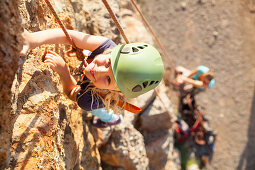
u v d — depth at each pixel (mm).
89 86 2291
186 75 6234
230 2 7992
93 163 3551
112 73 1964
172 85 6973
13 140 1903
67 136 2727
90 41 2166
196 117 6699
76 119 3068
